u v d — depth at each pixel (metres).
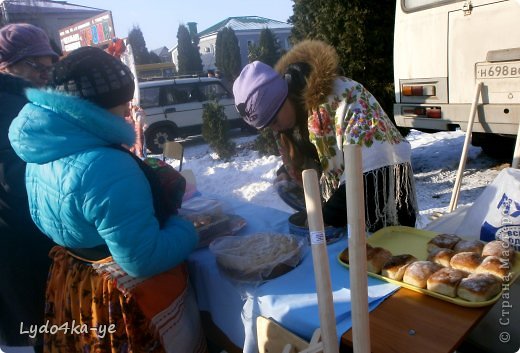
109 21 5.19
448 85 3.79
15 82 1.57
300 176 1.77
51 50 1.85
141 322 1.26
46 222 1.19
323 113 1.44
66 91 1.09
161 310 1.25
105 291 1.23
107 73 1.13
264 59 8.26
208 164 7.50
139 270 1.15
